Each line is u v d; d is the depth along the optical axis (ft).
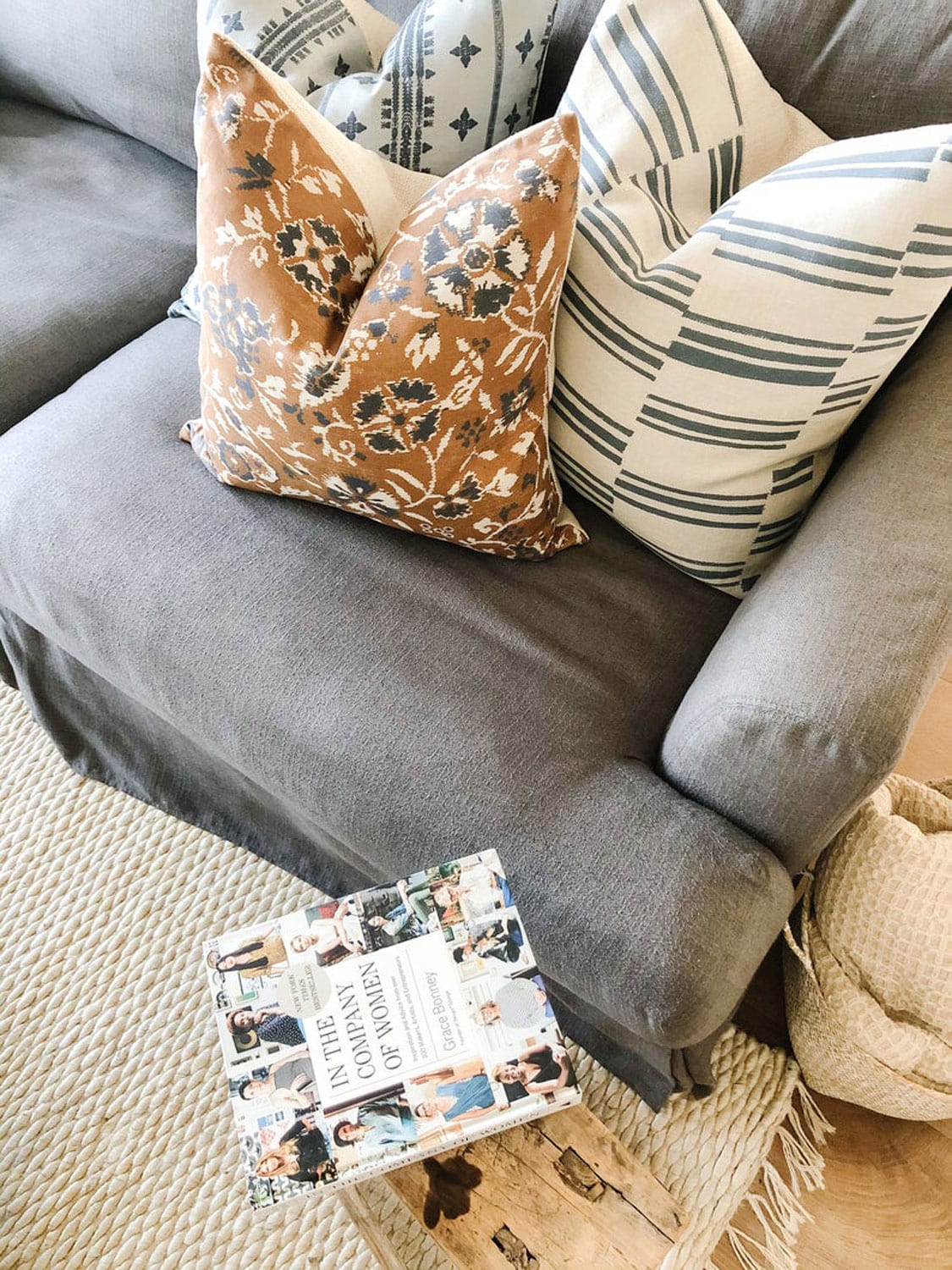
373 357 2.50
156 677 2.98
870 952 2.85
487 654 2.81
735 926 2.24
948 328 2.74
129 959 3.65
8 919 3.77
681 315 2.58
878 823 2.91
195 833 3.98
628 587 3.09
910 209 2.20
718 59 2.72
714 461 2.77
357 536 3.11
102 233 4.31
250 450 2.94
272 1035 1.96
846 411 2.62
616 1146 2.10
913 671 2.10
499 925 2.06
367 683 2.74
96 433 3.39
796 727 2.14
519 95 3.20
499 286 2.43
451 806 2.53
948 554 2.21
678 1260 2.89
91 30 4.35
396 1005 1.98
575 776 2.54
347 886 3.67
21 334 3.81
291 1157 1.85
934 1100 2.76
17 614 3.57
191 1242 3.06
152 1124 3.29
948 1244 2.97
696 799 2.53
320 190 2.55
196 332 3.82
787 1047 3.34
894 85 2.77
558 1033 1.95
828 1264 2.96
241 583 2.97
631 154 2.75
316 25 3.29
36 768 4.23
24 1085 3.40
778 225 2.42
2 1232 3.12
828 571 2.29
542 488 2.94
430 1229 2.02
